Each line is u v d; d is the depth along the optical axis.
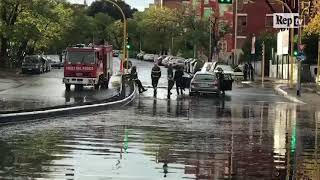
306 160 13.39
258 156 13.92
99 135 17.44
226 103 34.97
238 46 103.75
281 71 72.00
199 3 121.75
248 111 29.31
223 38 108.81
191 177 11.07
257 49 83.62
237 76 66.56
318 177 11.26
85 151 14.09
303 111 30.03
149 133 18.28
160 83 54.62
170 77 39.88
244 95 43.22
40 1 74.06
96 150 14.30
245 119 24.66
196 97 39.78
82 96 35.41
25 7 73.06
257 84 58.41
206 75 41.09
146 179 10.74
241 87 53.22
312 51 64.44
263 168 12.20
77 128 19.31
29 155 13.27
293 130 20.41
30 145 14.92
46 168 11.64
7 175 10.81
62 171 11.35
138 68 91.25
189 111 28.17
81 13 129.50
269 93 46.06
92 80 43.12
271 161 13.18
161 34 132.00
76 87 44.94
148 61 126.38
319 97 41.03
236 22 102.69
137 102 33.81
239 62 95.38
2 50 77.12
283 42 69.44
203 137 17.59
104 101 29.98
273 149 15.22
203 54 112.06
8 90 39.41
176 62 89.06
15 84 47.06
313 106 34.03
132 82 48.09
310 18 52.78
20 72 70.50
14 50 82.06
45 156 13.18
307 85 56.12
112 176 10.95
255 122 23.36
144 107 30.11
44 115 22.94
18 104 27.39
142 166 12.15
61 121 21.66
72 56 43.25
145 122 22.02
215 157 13.62
